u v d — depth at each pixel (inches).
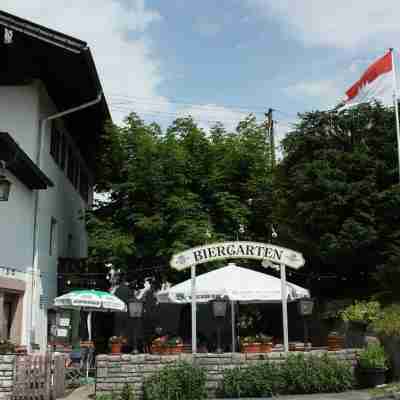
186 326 924.0
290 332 860.0
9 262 644.7
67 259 837.2
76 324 896.9
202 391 501.7
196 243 772.0
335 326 696.4
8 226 646.5
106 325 1032.8
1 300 606.2
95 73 729.0
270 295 579.8
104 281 887.1
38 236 713.6
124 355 510.0
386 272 640.4
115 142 853.2
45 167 746.2
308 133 753.0
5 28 700.0
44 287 746.8
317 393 519.8
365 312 616.4
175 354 527.5
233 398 506.3
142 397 499.2
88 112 870.4
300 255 570.3
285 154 782.5
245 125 920.9
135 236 824.3
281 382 514.9
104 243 783.1
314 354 542.3
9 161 613.6
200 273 807.7
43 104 749.9
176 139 868.0
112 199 877.2
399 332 547.5
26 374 493.0
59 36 688.4
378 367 538.9
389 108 740.7
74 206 973.2
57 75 746.8
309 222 695.7
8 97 719.1
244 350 550.3
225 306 551.5
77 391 573.3
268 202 850.1
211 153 859.4
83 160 1062.4
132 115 875.4
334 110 757.3
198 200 834.2
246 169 876.6
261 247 568.1
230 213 832.3
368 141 722.8
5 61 719.1
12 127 711.7
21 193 669.3
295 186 723.4
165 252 783.7
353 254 684.7
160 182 809.5
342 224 676.7
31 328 666.8
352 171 700.7
